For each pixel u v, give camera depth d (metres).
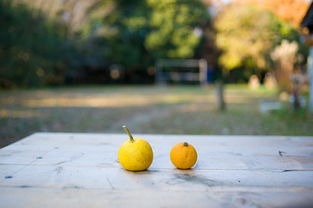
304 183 1.03
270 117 5.16
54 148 1.50
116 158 1.33
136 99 8.69
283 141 1.69
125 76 18.67
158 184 1.01
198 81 18.22
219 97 6.38
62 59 14.16
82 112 5.81
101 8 15.12
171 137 1.80
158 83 17.83
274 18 8.37
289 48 7.83
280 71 8.55
